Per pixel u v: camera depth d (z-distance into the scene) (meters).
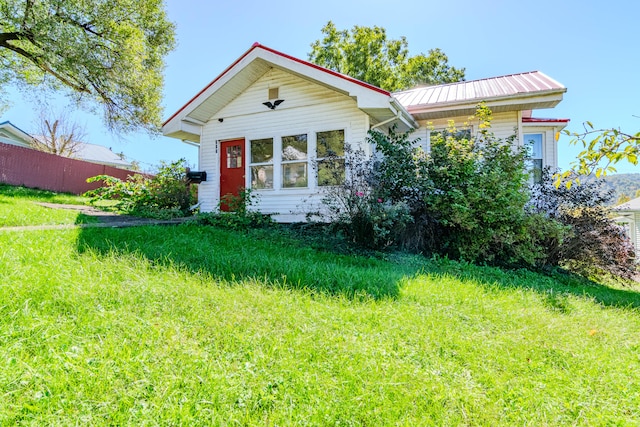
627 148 1.91
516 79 9.90
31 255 3.50
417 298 3.46
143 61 15.95
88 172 15.36
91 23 13.26
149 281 3.11
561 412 1.80
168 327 2.36
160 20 16.45
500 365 2.25
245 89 9.25
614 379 2.14
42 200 9.59
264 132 8.96
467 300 3.51
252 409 1.68
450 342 2.50
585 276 6.49
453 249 6.39
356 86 7.20
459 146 6.53
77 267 3.29
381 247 6.23
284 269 3.96
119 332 2.25
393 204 6.33
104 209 9.15
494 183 5.96
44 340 2.06
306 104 8.49
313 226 7.63
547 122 9.13
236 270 3.80
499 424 1.68
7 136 20.62
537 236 6.27
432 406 1.78
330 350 2.26
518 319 3.08
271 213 8.70
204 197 9.71
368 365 2.10
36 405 1.58
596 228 6.52
